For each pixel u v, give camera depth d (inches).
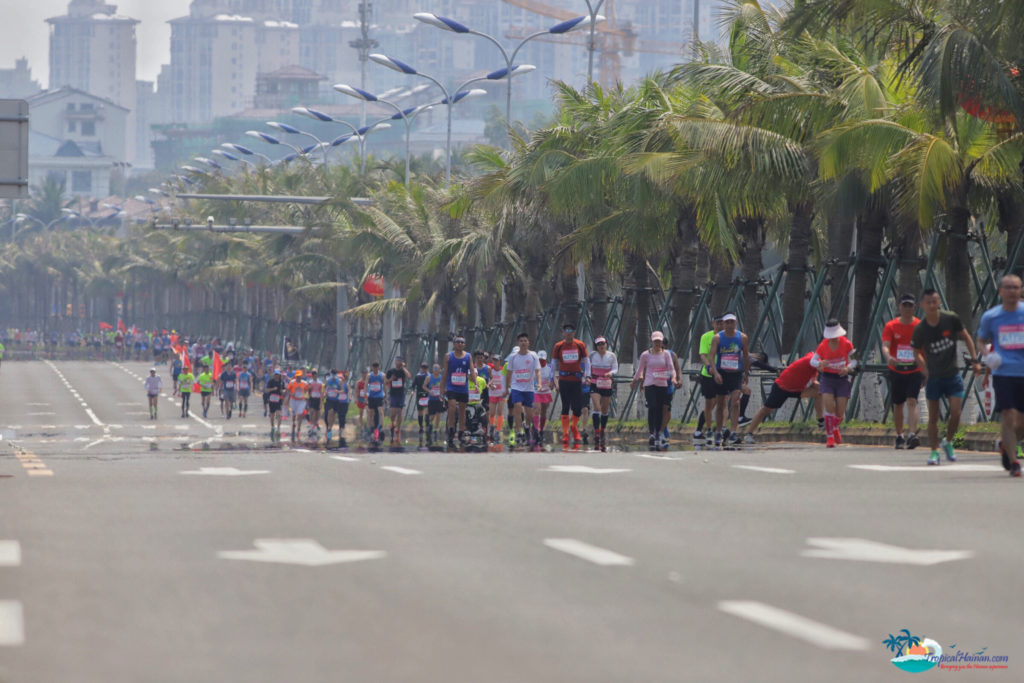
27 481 1774.1
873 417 3420.3
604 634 798.5
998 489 1599.4
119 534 1239.5
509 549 1136.8
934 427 2007.9
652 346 2938.0
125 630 810.8
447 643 775.1
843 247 3907.5
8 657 738.8
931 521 1296.8
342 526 1293.1
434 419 5383.9
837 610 866.8
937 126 2839.6
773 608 874.8
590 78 4977.9
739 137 3309.5
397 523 1315.2
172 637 791.7
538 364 3440.0
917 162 2952.8
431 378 5211.6
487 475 1851.6
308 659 735.1
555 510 1416.1
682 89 4143.7
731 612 861.8
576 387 3245.6
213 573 1018.7
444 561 1074.1
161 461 2293.3
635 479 1772.9
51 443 4522.6
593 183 4325.8
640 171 3799.2
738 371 2807.6
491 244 5782.5
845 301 3878.0
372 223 7121.1
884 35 3009.4
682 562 1059.3
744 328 4141.2
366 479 1796.3
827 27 2962.6
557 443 3627.0
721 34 3784.5
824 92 3380.9
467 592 936.3
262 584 970.7
